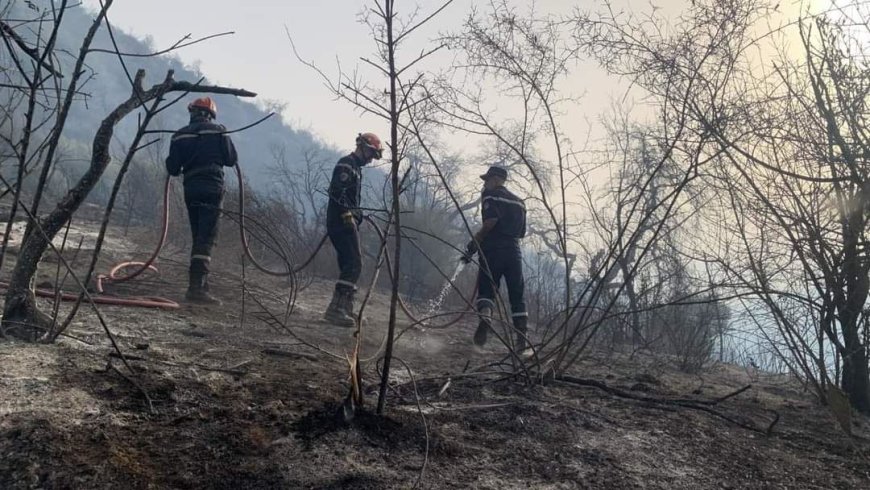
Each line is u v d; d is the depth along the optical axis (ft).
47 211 29.76
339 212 18.16
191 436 7.65
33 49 9.29
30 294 10.17
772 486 8.30
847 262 11.93
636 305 18.04
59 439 6.90
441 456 8.05
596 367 17.13
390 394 10.48
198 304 17.66
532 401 11.12
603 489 7.63
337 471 7.23
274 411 8.73
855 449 10.19
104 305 15.47
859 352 12.94
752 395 14.94
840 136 11.45
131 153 9.37
